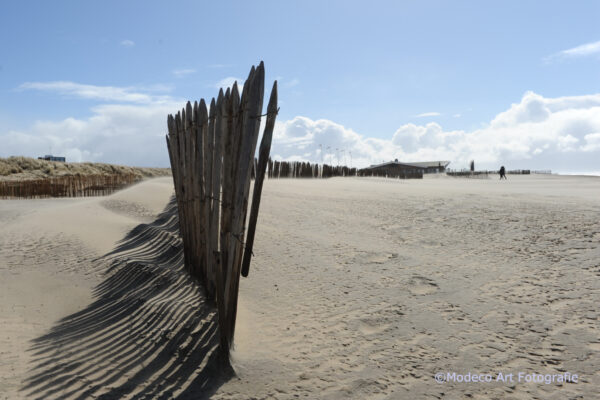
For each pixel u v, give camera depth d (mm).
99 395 2635
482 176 55000
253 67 2979
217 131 3637
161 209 10734
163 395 2656
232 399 2625
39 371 2930
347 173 36062
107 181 23531
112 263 5820
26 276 5336
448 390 2658
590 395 2514
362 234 7371
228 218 3066
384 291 4609
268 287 4965
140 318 3896
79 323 3941
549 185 22922
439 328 3590
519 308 3883
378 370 2951
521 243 6105
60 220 8625
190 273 5051
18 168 31688
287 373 2941
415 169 75438
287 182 19672
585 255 5258
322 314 4082
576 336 3258
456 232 7086
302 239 7098
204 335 3447
